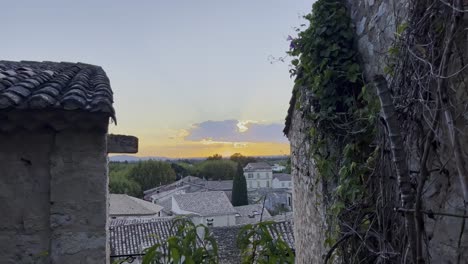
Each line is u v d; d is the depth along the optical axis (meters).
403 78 2.76
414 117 2.64
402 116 2.75
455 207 2.36
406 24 2.70
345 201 3.66
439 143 2.45
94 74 4.68
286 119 6.85
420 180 2.38
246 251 2.91
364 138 3.57
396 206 2.81
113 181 56.94
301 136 5.72
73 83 3.63
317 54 4.05
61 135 3.22
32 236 3.20
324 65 3.97
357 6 3.88
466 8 2.18
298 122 5.96
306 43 4.18
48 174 3.24
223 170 73.81
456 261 2.35
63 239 3.20
